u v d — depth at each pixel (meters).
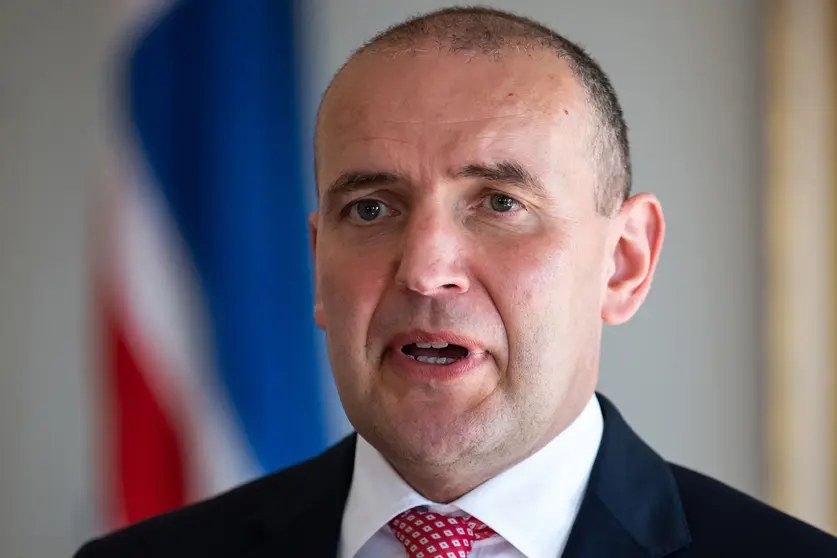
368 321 3.72
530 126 3.65
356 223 3.85
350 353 3.75
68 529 7.84
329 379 7.33
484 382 3.63
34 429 7.91
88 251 7.91
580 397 3.94
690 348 7.48
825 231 7.13
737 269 7.38
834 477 7.12
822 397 7.14
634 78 7.58
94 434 7.18
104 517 7.03
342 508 4.19
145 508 6.79
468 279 3.63
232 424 6.82
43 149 8.02
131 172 6.92
